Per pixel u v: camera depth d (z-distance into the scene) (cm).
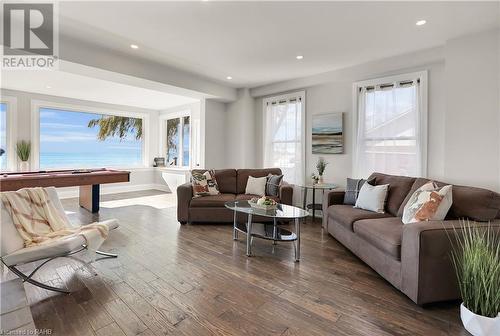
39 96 595
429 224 206
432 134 361
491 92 284
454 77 308
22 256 199
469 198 236
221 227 409
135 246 322
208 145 564
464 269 179
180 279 240
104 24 286
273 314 190
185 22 279
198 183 447
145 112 793
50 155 628
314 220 456
